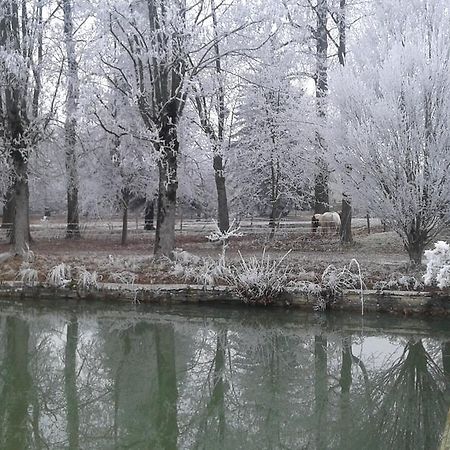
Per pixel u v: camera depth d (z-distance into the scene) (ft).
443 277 32.22
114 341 36.88
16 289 44.96
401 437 22.33
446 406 25.98
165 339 37.04
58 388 28.73
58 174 69.72
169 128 47.55
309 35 59.41
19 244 51.24
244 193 73.15
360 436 22.54
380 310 37.78
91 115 49.03
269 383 29.43
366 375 30.58
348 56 50.11
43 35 51.08
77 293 43.78
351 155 39.83
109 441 22.52
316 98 59.62
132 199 80.28
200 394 27.96
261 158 66.74
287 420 24.43
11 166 52.70
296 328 38.88
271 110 63.21
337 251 54.24
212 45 47.52
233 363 32.65
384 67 39.17
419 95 37.63
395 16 46.44
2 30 49.88
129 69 51.39
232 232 44.88
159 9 45.91
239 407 26.12
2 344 36.24
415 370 31.22
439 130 37.14
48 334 38.42
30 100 52.60
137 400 27.09
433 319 36.55
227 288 41.14
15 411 25.67
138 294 42.68
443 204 38.47
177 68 47.98
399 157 37.99
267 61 54.65
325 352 34.40
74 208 76.38
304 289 39.40
